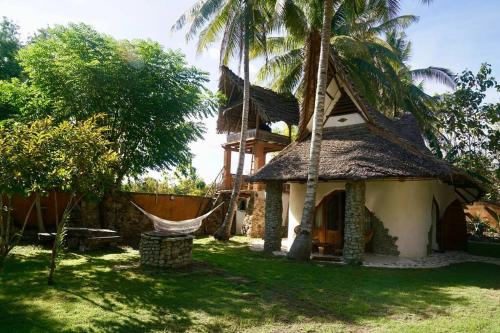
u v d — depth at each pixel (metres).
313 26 15.39
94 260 11.23
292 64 23.45
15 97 15.59
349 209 12.27
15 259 10.80
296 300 7.43
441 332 5.78
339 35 22.08
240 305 6.98
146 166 16.14
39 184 6.99
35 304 6.68
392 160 12.41
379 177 11.50
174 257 10.20
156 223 14.96
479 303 7.52
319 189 15.11
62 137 7.27
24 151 6.60
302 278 9.38
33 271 9.28
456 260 13.90
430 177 11.66
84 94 15.01
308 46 15.72
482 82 18.47
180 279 8.92
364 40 23.41
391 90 21.98
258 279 9.14
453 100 19.17
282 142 23.38
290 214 16.11
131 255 12.43
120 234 17.50
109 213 17.17
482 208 25.89
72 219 16.62
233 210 18.22
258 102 22.14
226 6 17.97
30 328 5.56
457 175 13.28
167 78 15.94
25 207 16.56
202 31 19.31
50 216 17.02
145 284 8.35
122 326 5.80
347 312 6.73
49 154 7.03
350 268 11.01
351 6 15.23
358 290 8.33
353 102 15.67
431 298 7.81
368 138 14.41
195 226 15.78
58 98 15.05
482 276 10.50
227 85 23.80
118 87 14.98
